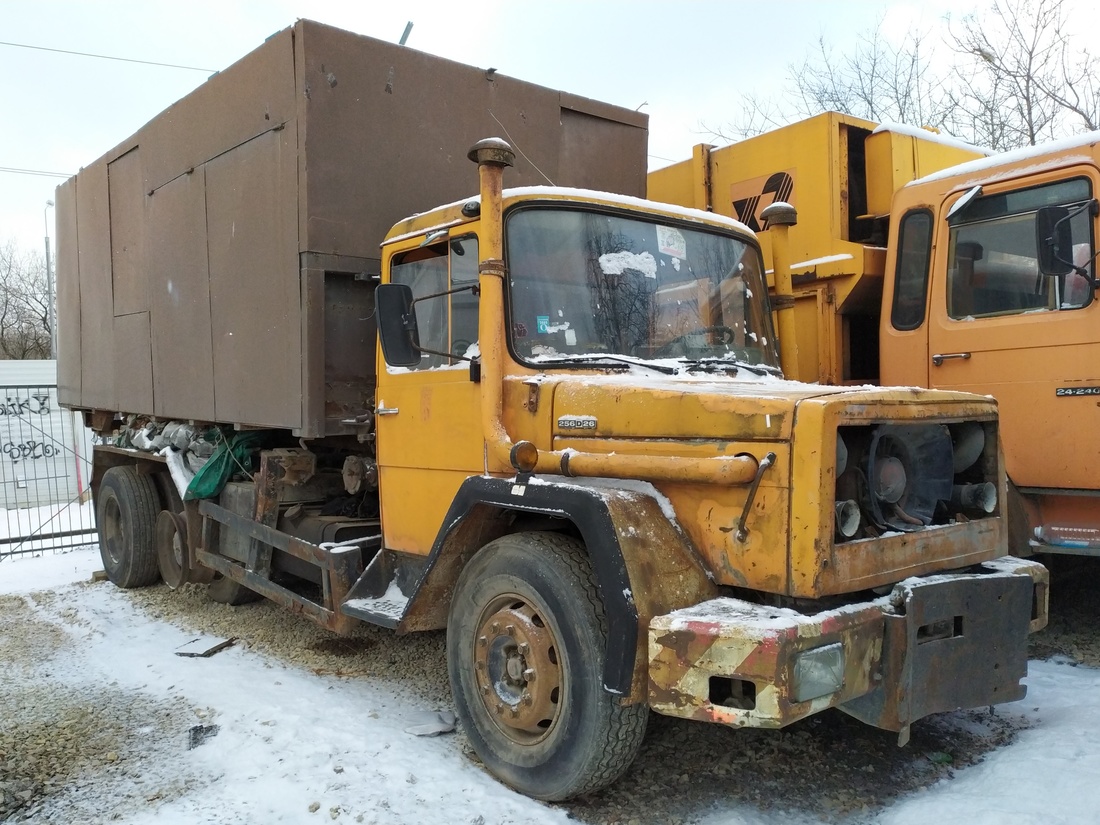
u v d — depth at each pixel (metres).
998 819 2.89
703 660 2.74
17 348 38.12
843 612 2.83
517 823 3.09
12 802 3.37
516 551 3.38
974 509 3.53
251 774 3.54
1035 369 4.83
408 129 5.05
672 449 3.14
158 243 6.37
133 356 6.88
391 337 3.71
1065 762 3.29
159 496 7.27
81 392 8.02
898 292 5.55
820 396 2.91
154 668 5.03
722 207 6.75
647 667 2.92
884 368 5.61
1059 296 4.77
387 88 4.96
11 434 14.70
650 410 3.23
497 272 3.57
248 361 5.25
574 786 3.12
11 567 8.52
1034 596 3.51
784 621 2.71
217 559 5.96
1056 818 2.86
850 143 6.14
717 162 6.79
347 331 4.84
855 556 2.89
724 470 2.88
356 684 4.69
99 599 7.01
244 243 5.25
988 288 5.10
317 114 4.65
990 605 3.21
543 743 3.24
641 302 4.05
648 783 3.41
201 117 5.68
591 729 3.05
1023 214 4.96
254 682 4.72
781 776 3.46
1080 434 4.65
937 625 3.10
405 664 5.04
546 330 3.76
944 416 3.25
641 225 4.19
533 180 5.64
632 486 3.22
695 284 4.29
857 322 6.15
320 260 4.68
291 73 4.70
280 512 5.46
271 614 6.29
